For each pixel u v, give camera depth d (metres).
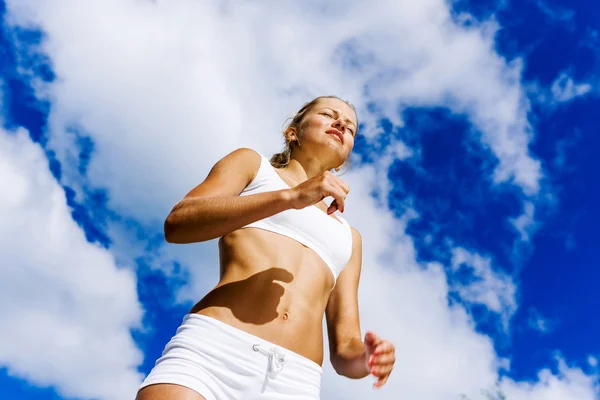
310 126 2.53
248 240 1.96
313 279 1.99
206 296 1.86
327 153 2.49
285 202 1.65
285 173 2.39
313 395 1.78
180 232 1.73
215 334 1.69
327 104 2.64
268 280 1.87
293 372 1.75
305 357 1.81
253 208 1.65
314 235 2.09
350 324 2.22
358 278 2.39
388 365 1.74
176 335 1.75
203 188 1.90
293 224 2.05
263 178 2.15
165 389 1.56
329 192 1.62
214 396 1.61
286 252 1.98
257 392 1.66
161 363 1.66
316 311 1.95
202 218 1.69
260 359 1.69
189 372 1.59
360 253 2.46
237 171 2.06
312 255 2.05
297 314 1.85
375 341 1.74
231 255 1.94
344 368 2.10
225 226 1.67
